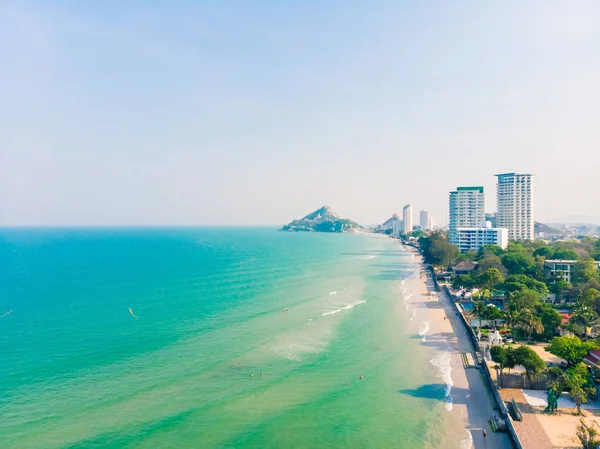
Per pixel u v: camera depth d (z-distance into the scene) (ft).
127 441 192.65
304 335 359.46
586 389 226.99
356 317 424.05
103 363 284.61
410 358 306.76
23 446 185.16
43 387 245.04
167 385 252.62
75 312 424.46
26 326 370.73
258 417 219.00
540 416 211.61
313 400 239.30
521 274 515.91
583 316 318.86
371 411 228.02
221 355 305.94
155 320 396.78
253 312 436.35
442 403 237.45
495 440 200.54
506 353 245.04
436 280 646.74
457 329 381.60
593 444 167.22
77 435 195.21
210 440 196.75
